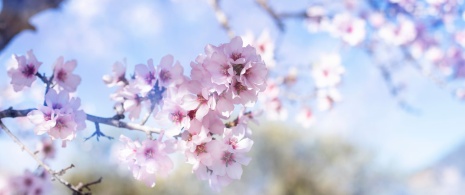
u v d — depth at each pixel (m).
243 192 14.59
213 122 1.86
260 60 1.78
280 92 4.30
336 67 4.40
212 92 1.78
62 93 1.97
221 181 1.95
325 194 15.01
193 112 1.86
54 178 2.02
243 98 1.79
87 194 2.04
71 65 2.26
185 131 1.87
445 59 5.62
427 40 5.47
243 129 1.94
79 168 10.77
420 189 24.19
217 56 1.74
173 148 1.89
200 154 1.87
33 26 2.44
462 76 5.63
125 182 11.35
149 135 1.93
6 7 2.35
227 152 1.93
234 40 1.76
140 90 1.98
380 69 5.03
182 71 1.99
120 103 2.10
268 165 15.12
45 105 1.96
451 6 4.64
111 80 2.17
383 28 5.04
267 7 3.99
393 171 16.05
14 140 1.93
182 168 11.95
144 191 11.59
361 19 5.04
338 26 4.85
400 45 5.02
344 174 15.30
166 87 1.97
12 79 2.13
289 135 15.35
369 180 15.60
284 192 14.73
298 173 14.98
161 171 1.93
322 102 4.40
